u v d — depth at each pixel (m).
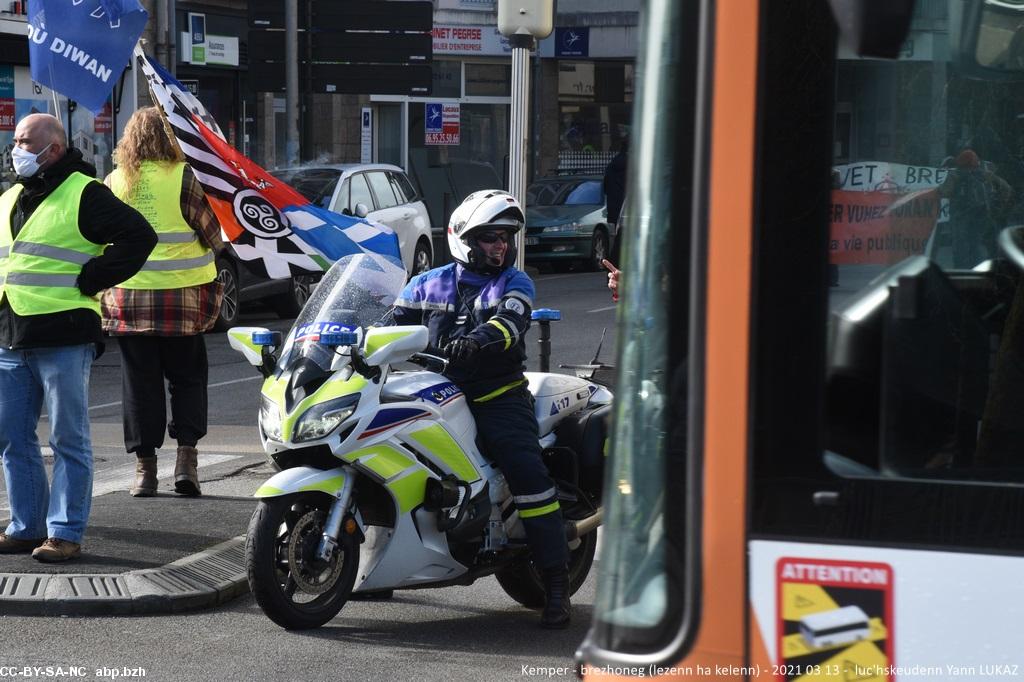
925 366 4.46
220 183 13.49
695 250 4.47
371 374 9.66
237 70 45.91
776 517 4.41
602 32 60.41
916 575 4.35
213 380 23.28
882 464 4.43
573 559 11.05
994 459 4.45
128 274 11.24
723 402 4.43
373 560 9.98
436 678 9.13
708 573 4.43
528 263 46.47
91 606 10.39
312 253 13.45
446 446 9.92
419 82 32.03
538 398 10.81
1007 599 4.32
